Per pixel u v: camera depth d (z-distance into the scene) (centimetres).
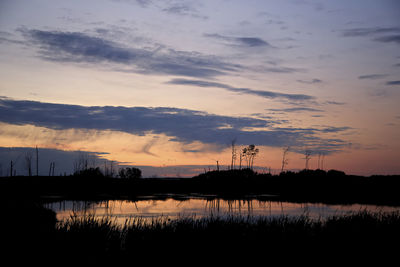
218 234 1505
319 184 7262
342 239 1605
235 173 8338
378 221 1942
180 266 1256
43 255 1170
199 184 8012
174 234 1457
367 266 1374
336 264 1379
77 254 1198
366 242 1595
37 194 5178
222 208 3572
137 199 4844
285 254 1411
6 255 1145
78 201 4275
